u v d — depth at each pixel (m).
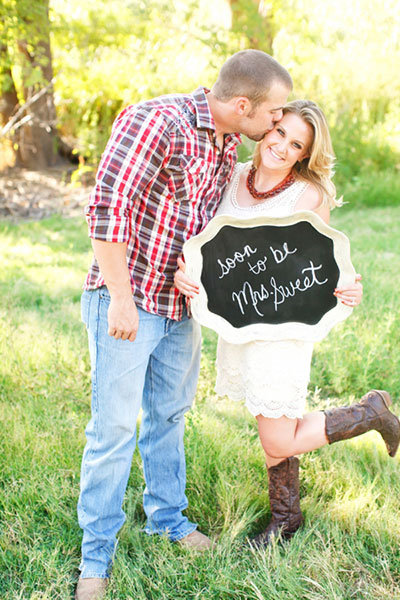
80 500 2.46
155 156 2.12
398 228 8.00
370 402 2.65
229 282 2.41
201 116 2.19
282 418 2.52
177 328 2.48
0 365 4.00
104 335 2.29
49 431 3.30
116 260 2.14
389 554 2.55
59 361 3.96
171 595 2.37
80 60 11.44
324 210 2.48
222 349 2.64
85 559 2.46
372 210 9.26
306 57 11.09
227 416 3.60
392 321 4.39
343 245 2.35
